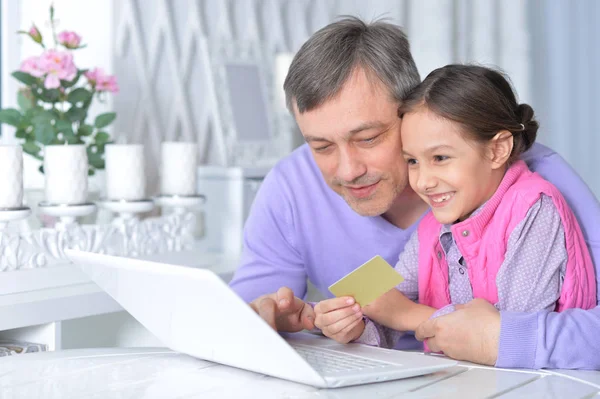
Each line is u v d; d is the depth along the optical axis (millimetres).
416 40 2912
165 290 1052
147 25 2459
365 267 1146
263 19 2746
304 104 1235
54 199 1802
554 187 1260
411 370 1037
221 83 2445
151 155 2465
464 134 1217
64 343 1771
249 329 979
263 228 1513
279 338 956
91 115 2402
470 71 1257
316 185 1495
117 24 2395
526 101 3123
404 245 1475
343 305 1185
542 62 3436
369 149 1259
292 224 1499
